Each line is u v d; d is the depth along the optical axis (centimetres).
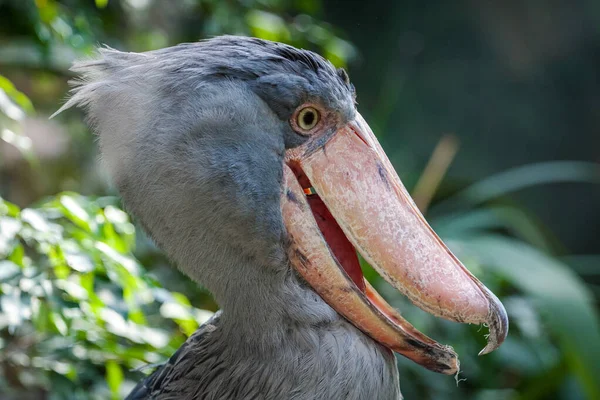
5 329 696
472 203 1283
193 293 929
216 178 461
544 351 1066
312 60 487
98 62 497
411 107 1948
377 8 1952
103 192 1129
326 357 463
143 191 473
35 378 685
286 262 475
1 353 659
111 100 480
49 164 1162
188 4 1054
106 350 642
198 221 469
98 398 657
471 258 1001
